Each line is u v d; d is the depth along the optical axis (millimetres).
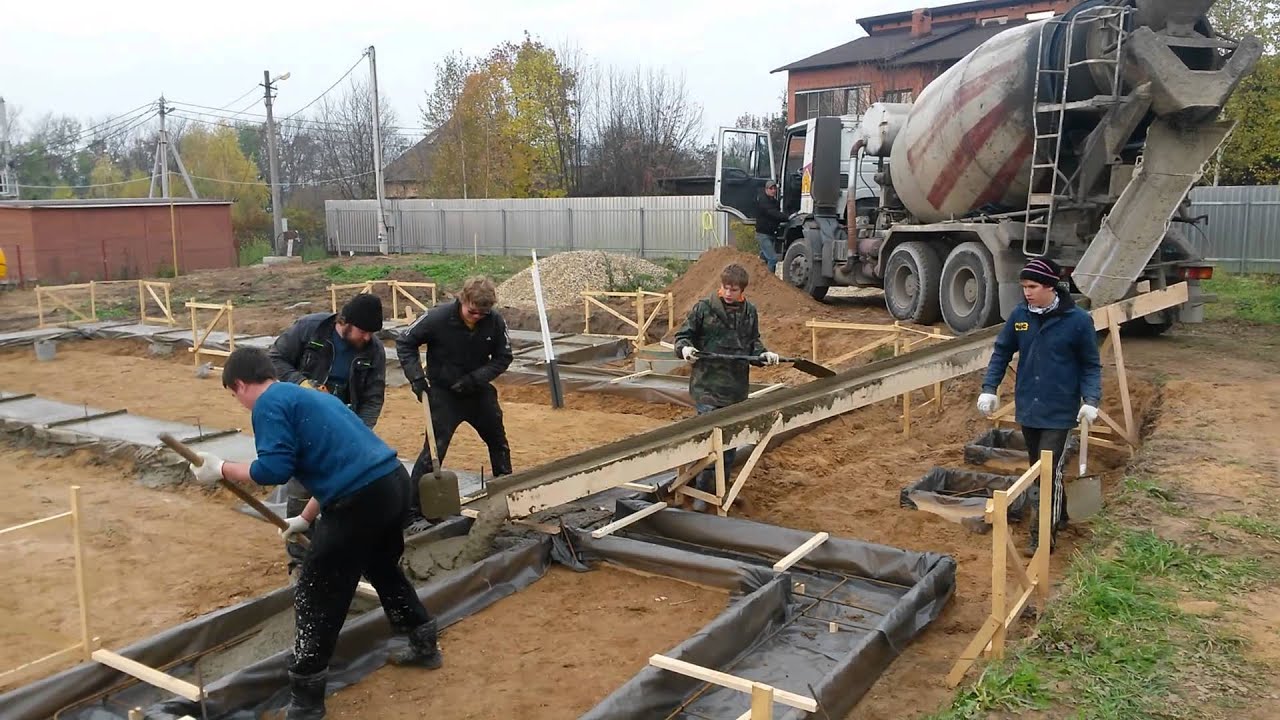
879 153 14578
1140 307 8125
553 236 33500
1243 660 3973
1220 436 7320
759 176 20219
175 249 30000
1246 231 20344
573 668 4707
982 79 11609
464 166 40469
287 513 5598
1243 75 9531
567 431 10102
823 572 5773
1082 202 10617
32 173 56969
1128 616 4395
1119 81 9961
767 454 8672
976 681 4035
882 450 8969
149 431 9180
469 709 4316
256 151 61438
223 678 4223
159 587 5934
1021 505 6633
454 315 6152
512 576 5762
